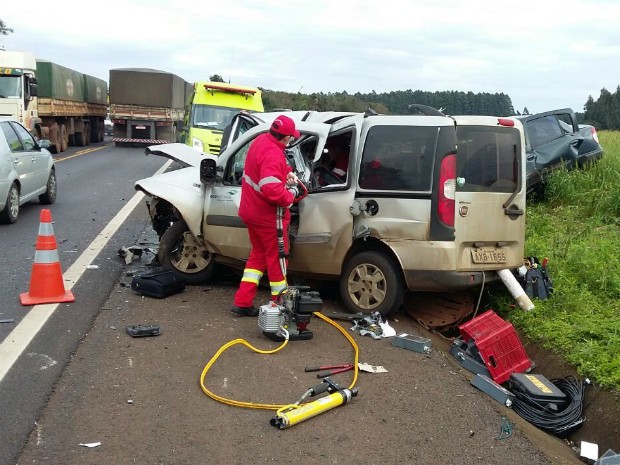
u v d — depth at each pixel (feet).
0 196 33.01
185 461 12.10
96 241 30.55
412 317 22.29
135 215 38.04
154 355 17.06
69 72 91.56
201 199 23.26
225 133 27.86
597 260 25.13
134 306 21.13
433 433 13.88
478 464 12.78
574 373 17.62
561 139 42.47
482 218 20.26
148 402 14.38
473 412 15.03
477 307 21.61
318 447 12.93
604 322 19.70
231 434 13.20
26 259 26.71
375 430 13.79
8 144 35.24
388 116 20.57
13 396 14.29
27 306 20.59
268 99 79.41
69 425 13.15
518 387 17.02
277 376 16.20
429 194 19.70
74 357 16.65
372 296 20.88
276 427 13.55
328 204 20.93
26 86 71.46
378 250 20.92
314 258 21.36
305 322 18.80
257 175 19.15
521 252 21.59
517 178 20.90
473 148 20.20
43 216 21.15
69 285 23.11
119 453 12.22
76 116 96.99
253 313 20.67
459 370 17.89
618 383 16.08
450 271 19.80
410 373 17.03
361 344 18.97
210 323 19.81
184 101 116.26
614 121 210.79
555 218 35.50
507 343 18.17
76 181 54.39
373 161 20.40
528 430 14.96
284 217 19.54
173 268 24.02
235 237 22.66
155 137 99.86
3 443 12.34
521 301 20.99
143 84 97.30
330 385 15.07
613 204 35.37
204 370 15.88
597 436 15.51
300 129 21.76
